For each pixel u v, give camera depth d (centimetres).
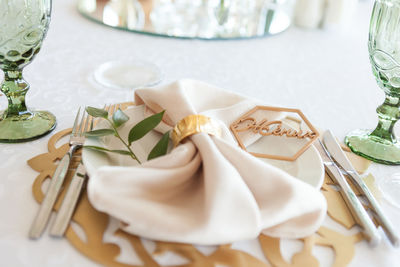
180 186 39
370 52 54
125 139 48
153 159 39
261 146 50
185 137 42
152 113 51
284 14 113
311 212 37
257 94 70
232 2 110
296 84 76
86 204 40
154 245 37
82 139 48
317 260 37
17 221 39
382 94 74
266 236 38
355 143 55
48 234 37
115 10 102
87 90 65
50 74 69
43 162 46
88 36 88
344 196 44
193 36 91
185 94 49
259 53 89
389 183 48
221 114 50
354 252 38
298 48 94
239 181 36
